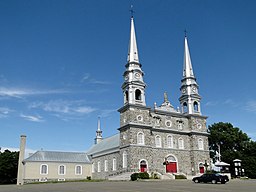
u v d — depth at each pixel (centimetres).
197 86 6359
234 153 7250
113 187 2880
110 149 6184
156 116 5731
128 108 5400
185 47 6681
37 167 6259
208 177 3591
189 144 5925
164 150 5588
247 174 6900
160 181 4062
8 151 8156
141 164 5147
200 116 6097
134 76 5656
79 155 7194
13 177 7719
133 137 5209
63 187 3114
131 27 6181
